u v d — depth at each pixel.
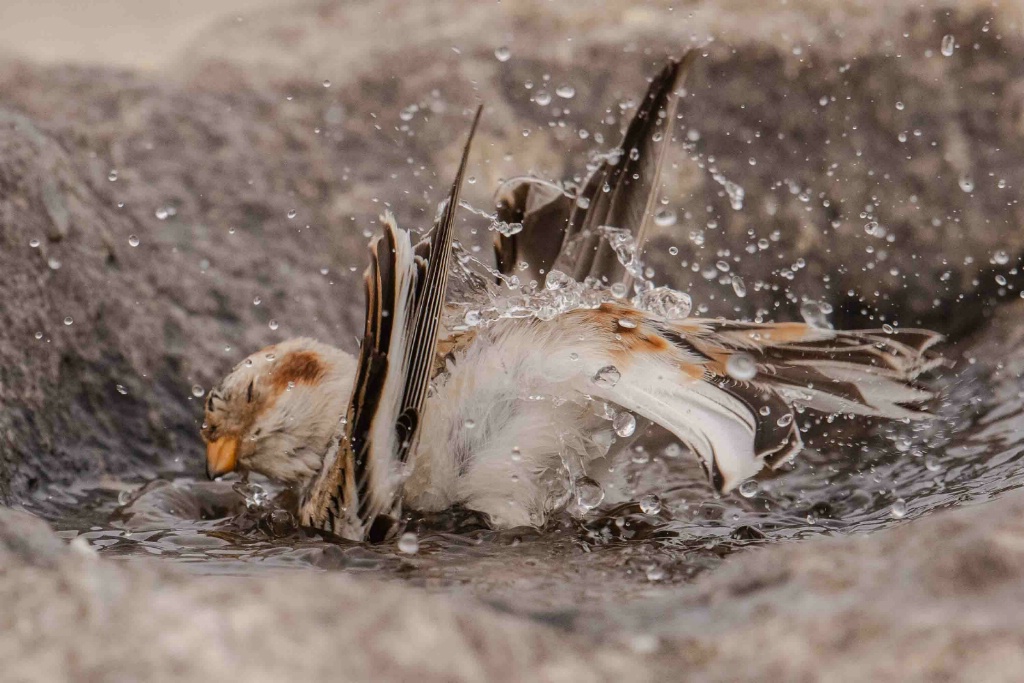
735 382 7.47
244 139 13.41
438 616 3.92
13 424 8.81
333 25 16.73
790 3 13.92
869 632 3.91
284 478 8.43
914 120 12.77
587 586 5.86
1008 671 3.64
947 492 8.13
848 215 12.77
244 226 12.22
